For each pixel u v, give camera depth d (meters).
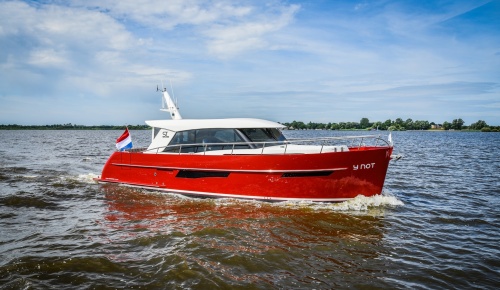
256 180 10.91
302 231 8.32
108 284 5.66
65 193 12.19
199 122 12.23
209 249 7.13
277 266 6.45
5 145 41.09
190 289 5.53
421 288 5.72
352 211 10.06
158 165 12.27
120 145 13.66
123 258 6.65
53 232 8.10
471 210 10.43
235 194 11.21
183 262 6.44
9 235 7.86
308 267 6.43
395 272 6.28
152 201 11.21
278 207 10.43
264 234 8.09
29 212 9.82
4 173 16.52
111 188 13.02
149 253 6.90
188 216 9.53
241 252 7.01
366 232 8.33
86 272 6.05
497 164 21.67
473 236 8.18
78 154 28.27
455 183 14.95
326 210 10.11
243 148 11.65
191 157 11.62
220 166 11.22
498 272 6.29
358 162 10.49
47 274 5.96
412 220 9.34
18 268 6.14
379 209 10.33
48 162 21.86
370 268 6.43
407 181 15.45
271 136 11.99
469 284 5.86
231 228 8.42
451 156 27.38
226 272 6.14
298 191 10.74
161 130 12.67
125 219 9.24
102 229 8.36
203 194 11.62
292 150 11.17
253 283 5.77
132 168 12.96
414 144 47.84
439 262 6.71
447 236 8.16
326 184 10.62
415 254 7.08
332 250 7.22
